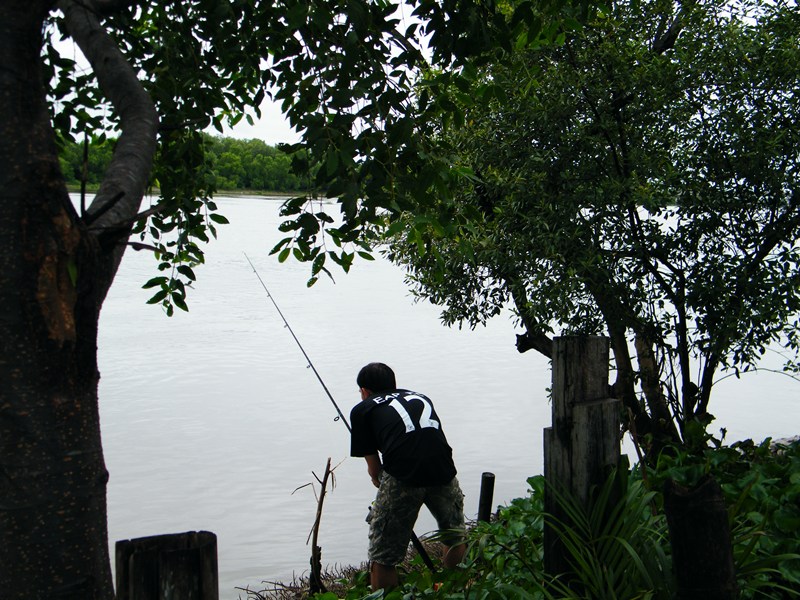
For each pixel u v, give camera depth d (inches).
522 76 214.2
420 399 173.8
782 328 231.6
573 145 224.8
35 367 73.9
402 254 260.5
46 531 74.0
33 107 75.1
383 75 121.8
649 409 252.5
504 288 254.5
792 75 220.4
